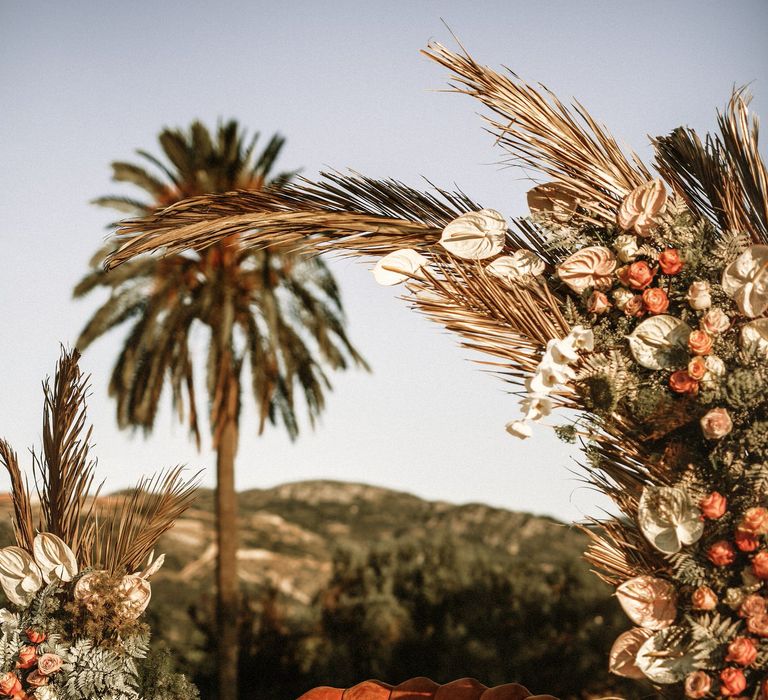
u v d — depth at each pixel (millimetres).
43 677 2918
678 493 2316
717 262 2518
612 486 2467
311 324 17469
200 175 16719
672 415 2406
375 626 13180
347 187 2875
